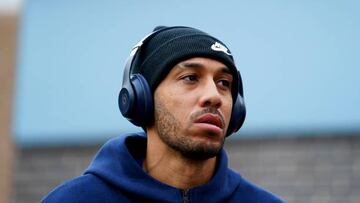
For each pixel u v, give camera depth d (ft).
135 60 7.02
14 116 19.99
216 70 6.67
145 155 7.32
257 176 18.53
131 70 6.98
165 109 6.64
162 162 6.95
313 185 18.29
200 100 6.49
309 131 18.57
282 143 18.58
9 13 20.36
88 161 19.49
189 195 6.94
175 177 6.94
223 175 7.19
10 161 19.80
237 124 7.14
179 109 6.54
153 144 6.97
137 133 7.41
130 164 7.07
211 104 6.48
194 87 6.61
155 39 6.98
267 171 18.49
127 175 7.04
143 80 6.83
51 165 19.69
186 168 6.86
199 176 6.97
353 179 18.15
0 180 19.71
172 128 6.56
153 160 7.00
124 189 6.97
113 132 19.44
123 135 7.44
